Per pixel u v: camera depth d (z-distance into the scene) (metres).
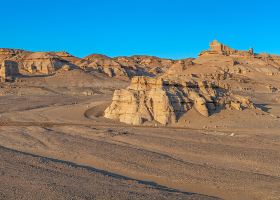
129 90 73.81
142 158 40.75
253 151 44.22
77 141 50.09
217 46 193.00
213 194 30.50
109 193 29.55
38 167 37.28
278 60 197.00
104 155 42.31
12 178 33.31
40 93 136.50
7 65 169.75
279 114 79.12
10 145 48.91
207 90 76.25
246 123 67.50
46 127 63.22
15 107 94.50
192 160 40.56
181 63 175.75
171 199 28.38
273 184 32.09
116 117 73.19
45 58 197.62
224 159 40.78
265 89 145.88
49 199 28.25
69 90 148.75
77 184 31.77
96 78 181.88
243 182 32.75
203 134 56.12
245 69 171.25
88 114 78.56
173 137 53.31
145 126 65.50
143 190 30.42
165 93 70.06
